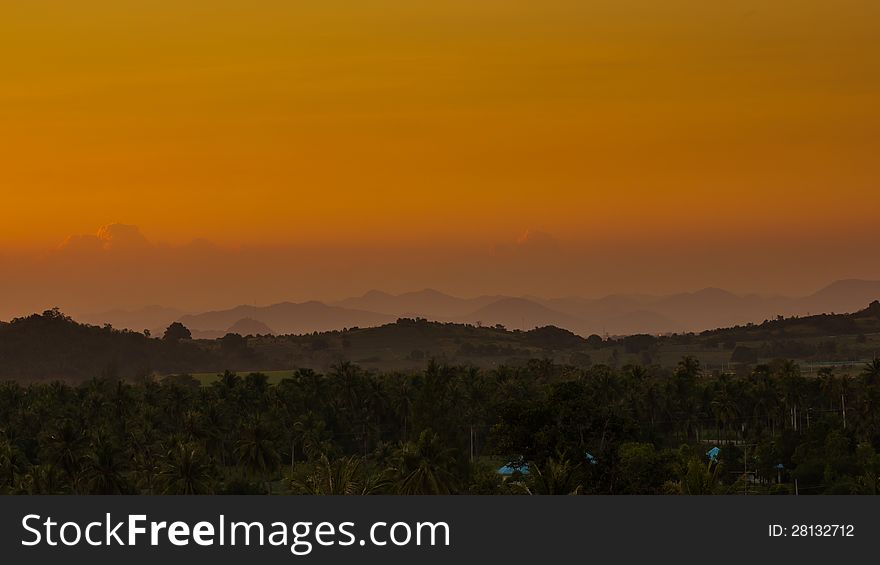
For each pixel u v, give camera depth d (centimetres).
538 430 19238
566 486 15950
